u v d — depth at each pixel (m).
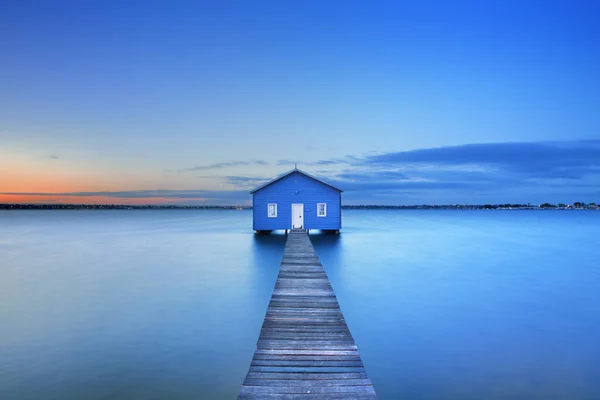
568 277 19.66
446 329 11.65
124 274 20.20
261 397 4.79
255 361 5.98
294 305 9.17
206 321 12.36
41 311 13.52
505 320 12.52
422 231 51.53
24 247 33.09
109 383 8.23
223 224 71.12
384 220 92.75
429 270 21.28
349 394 4.89
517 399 7.69
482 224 73.88
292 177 33.81
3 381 8.30
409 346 10.34
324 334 7.23
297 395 4.86
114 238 41.31
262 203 33.75
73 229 57.88
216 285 17.47
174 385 8.18
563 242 37.53
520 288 17.16
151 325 11.97
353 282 18.17
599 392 7.95
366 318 12.68
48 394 7.75
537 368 9.05
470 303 14.55
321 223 33.75
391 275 19.83
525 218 116.44
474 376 8.64
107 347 10.20
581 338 10.96
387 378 8.55
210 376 8.59
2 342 10.58
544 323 12.27
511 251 29.98
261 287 17.02
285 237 34.44
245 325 11.96
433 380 8.47
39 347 10.22
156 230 53.59
